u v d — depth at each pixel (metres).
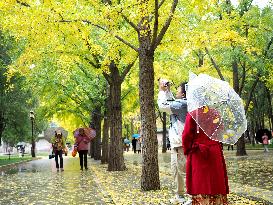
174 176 8.67
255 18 24.27
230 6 24.86
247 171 16.28
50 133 34.59
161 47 13.08
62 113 33.06
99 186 12.42
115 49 14.24
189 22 16.94
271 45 29.48
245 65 29.20
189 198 8.87
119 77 19.17
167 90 8.74
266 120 68.19
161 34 11.20
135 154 45.94
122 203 8.77
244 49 23.28
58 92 28.42
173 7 11.13
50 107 32.06
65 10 11.15
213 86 6.15
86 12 12.14
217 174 6.00
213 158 6.02
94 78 25.91
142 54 11.35
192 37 12.90
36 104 40.50
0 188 13.24
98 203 9.41
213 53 24.84
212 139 5.94
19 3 11.40
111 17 10.80
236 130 6.09
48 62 21.09
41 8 10.81
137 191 10.84
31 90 29.30
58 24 11.34
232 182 12.27
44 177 17.22
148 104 11.20
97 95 27.34
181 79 27.81
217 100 6.04
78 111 32.78
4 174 20.00
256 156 27.72
